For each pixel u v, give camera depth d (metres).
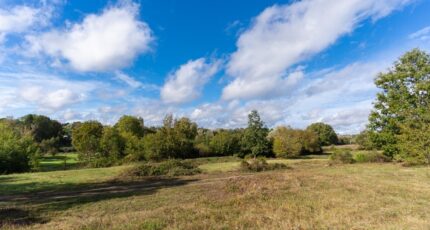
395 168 26.47
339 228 8.27
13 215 11.70
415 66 31.23
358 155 38.50
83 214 11.64
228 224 8.73
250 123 57.59
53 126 92.75
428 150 27.20
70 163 51.25
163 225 8.84
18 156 38.84
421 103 30.05
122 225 8.80
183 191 17.06
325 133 95.50
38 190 19.39
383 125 33.84
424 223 8.63
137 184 21.83
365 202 11.68
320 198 12.60
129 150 50.56
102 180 24.41
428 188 14.78
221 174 28.70
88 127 59.47
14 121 73.38
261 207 11.12
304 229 8.16
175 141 53.00
